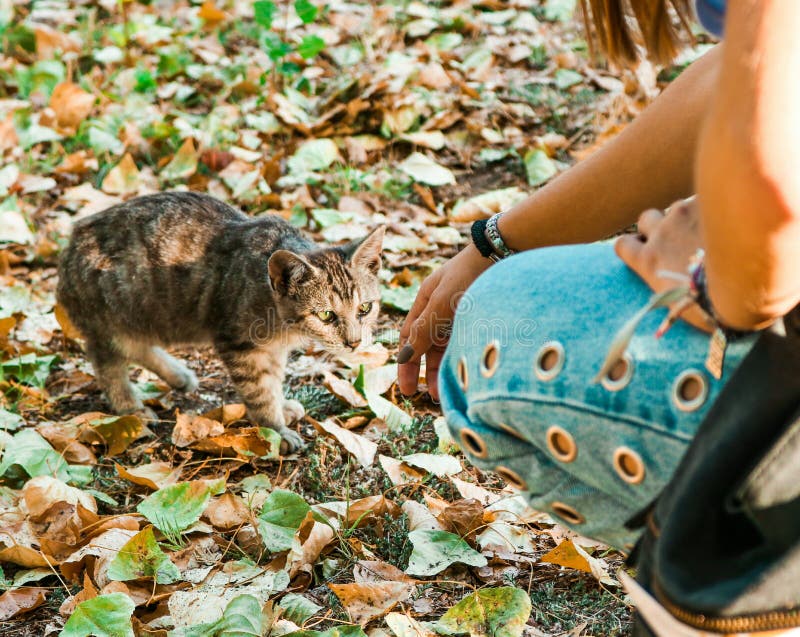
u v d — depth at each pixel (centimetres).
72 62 585
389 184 461
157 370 353
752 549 108
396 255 415
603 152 177
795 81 96
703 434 112
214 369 378
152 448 315
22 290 392
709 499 108
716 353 118
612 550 243
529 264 150
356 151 484
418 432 310
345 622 221
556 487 144
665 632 112
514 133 498
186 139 484
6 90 568
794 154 95
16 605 232
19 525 258
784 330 107
